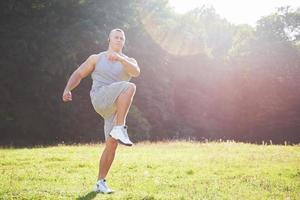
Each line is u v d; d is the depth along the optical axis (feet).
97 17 109.70
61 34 101.04
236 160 39.17
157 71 139.44
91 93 21.39
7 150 50.52
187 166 34.12
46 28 102.12
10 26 102.37
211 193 21.76
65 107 108.17
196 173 30.35
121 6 116.88
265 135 170.50
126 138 19.75
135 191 21.70
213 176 28.60
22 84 105.09
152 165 34.22
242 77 174.60
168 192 21.89
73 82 21.54
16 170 30.25
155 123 139.33
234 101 174.09
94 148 54.60
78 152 47.44
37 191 21.02
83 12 108.68
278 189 23.67
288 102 168.76
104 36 104.78
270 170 32.01
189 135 153.28
